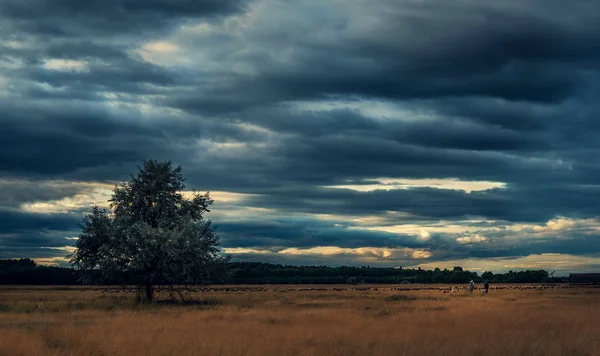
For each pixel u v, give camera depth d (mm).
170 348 16812
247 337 19812
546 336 21156
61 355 16578
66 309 42594
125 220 53094
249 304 50500
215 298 63031
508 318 29172
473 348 17688
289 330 22859
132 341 18719
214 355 16188
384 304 48094
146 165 55938
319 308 42781
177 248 51906
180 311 40562
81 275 52594
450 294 75000
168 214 56000
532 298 60344
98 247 52594
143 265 51375
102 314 37062
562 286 133250
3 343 17500
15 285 170875
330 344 18844
